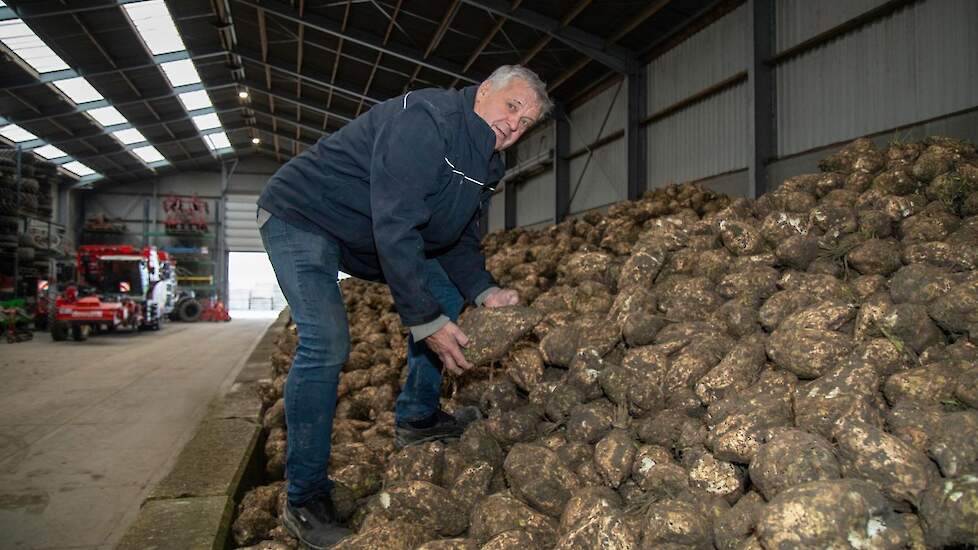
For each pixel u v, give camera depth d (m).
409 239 1.86
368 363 4.93
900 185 4.12
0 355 9.74
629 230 6.20
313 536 2.08
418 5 11.23
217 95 19.73
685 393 2.34
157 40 15.01
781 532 1.26
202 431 3.50
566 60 12.35
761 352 2.35
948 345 2.12
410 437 2.71
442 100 1.99
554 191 14.38
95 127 19.58
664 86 10.72
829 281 2.80
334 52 14.62
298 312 2.08
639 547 1.57
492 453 2.43
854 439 1.45
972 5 5.98
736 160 9.16
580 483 2.07
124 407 5.61
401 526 1.93
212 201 27.59
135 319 14.09
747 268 3.36
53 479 3.55
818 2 7.58
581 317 3.23
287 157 27.23
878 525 1.26
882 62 6.86
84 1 12.34
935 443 1.44
